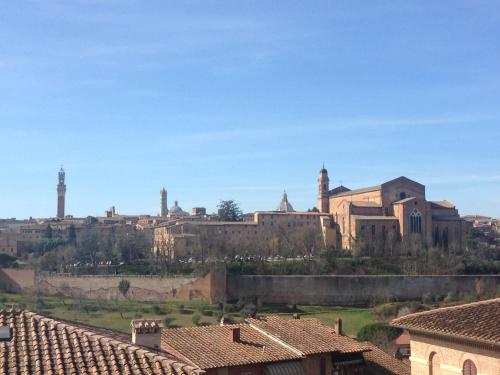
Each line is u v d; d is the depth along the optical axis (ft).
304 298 621.72
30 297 585.22
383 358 202.49
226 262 642.22
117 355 89.97
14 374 80.84
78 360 86.74
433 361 137.49
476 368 124.67
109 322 444.14
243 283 620.49
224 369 145.48
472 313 137.69
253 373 151.84
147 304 576.20
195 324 454.81
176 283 620.90
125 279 636.07
